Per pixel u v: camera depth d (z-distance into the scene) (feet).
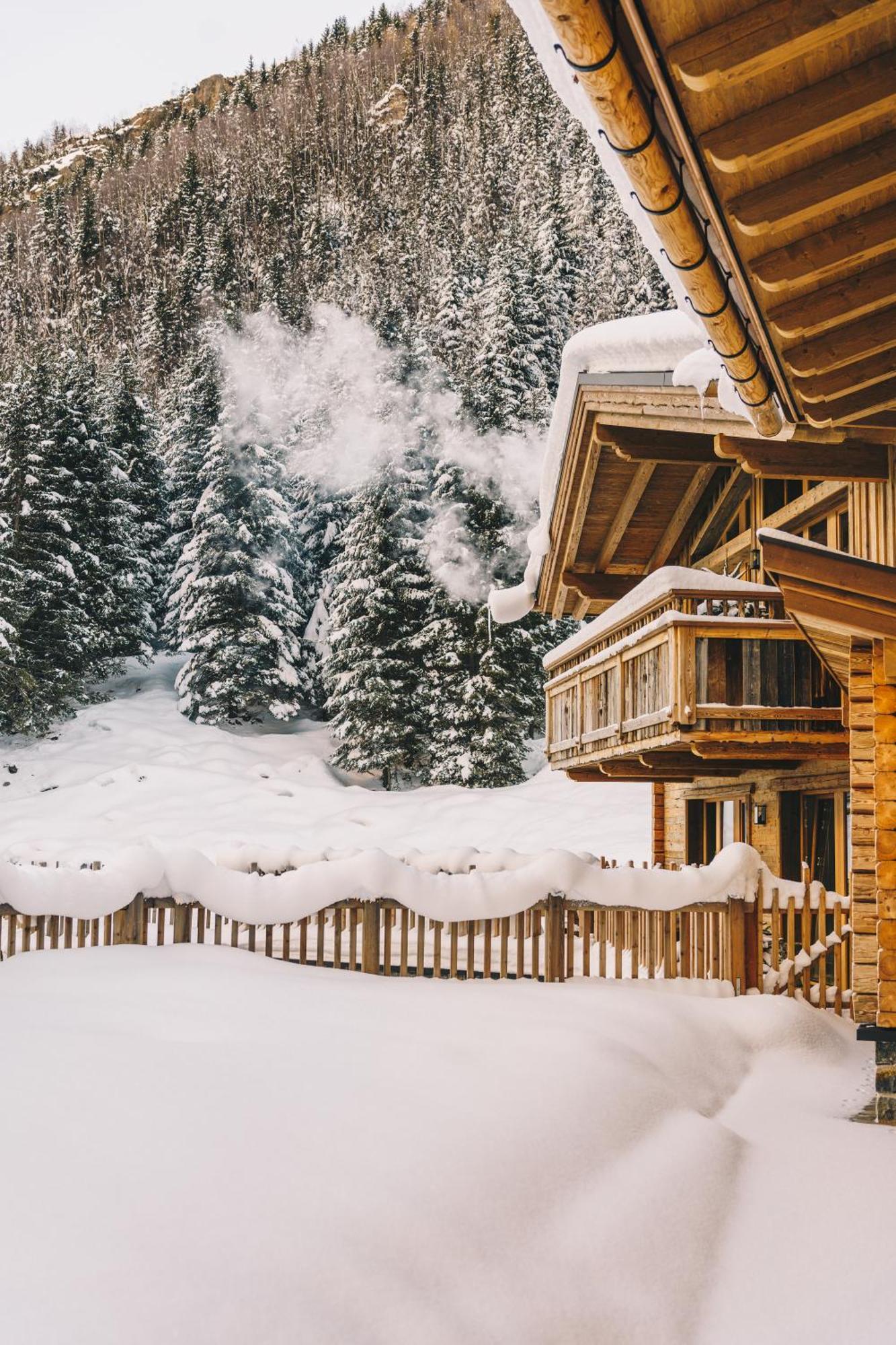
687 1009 32.42
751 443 34.06
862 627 26.20
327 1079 20.08
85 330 320.70
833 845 45.16
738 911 36.29
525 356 149.69
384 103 613.11
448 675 132.26
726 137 12.96
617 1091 21.67
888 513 34.60
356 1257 12.89
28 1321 10.46
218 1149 15.69
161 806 115.85
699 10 11.00
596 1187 17.26
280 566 159.74
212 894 36.91
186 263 307.17
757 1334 14.12
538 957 35.81
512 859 47.26
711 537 61.16
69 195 518.37
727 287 16.30
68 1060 20.31
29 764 129.70
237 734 146.20
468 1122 17.98
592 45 10.13
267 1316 11.22
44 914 35.60
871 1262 16.21
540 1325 13.00
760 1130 23.98
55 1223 12.70
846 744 40.01
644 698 44.55
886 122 13.83
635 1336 13.58
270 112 613.52
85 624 148.36
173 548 176.96
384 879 36.32
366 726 133.59
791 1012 33.50
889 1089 25.27
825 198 14.24
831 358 18.79
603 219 217.77
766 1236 17.35
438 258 246.68
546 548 62.23
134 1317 10.68
